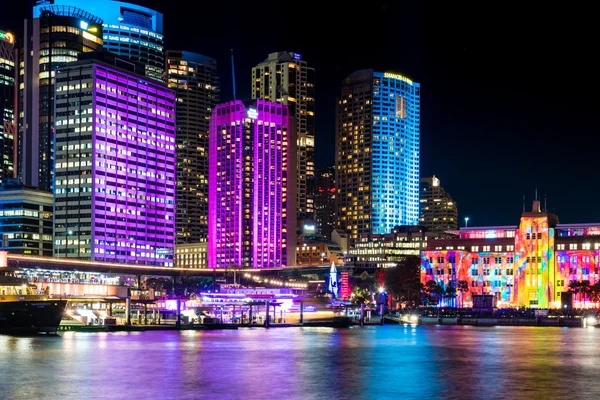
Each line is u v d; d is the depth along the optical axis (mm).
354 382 115750
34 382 114625
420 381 116812
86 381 115875
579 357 153750
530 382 115875
